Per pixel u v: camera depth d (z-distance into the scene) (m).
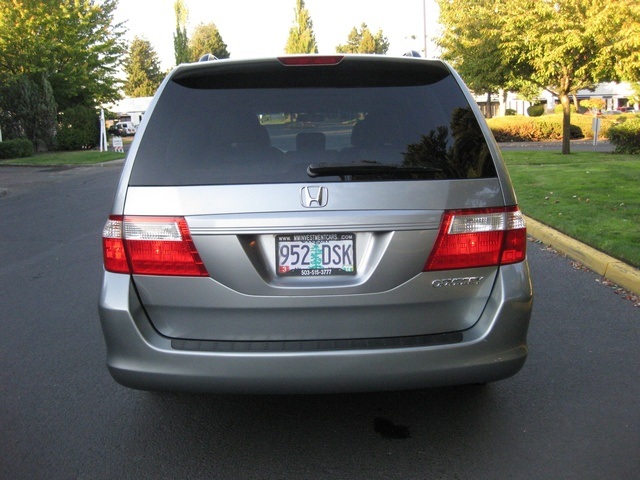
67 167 25.64
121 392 4.09
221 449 3.35
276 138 3.11
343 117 3.12
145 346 2.96
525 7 18.17
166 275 2.96
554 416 3.62
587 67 18.91
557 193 11.36
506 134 33.34
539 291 6.13
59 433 3.55
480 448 3.29
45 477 3.11
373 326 2.97
